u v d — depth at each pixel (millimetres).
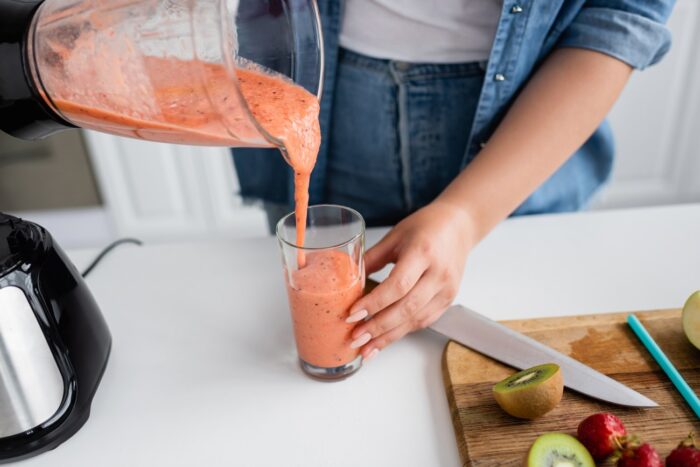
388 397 706
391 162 1071
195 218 2158
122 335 820
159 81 531
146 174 2045
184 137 595
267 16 653
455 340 748
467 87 973
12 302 601
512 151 827
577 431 620
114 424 690
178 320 843
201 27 489
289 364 762
